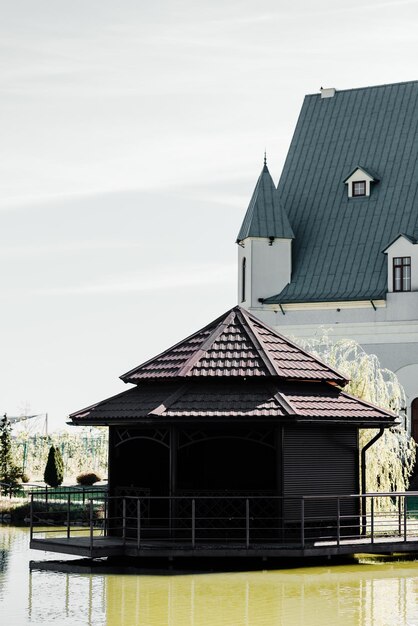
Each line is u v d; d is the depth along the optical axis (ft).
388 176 239.50
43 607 98.48
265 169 243.19
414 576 114.42
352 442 131.85
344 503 130.62
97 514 175.22
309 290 234.99
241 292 245.04
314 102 254.68
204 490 125.29
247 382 129.49
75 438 294.46
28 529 169.99
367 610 96.63
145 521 129.59
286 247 238.48
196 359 131.13
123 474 133.69
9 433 236.63
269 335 137.90
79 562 123.34
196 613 95.71
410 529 139.13
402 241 228.63
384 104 247.91
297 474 126.11
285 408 123.13
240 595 103.60
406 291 228.02
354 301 230.27
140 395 132.16
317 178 245.65
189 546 119.14
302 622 91.91
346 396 132.05
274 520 124.36
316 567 119.75
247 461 129.08
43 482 252.21
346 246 236.84
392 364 228.43
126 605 99.09
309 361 134.62
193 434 126.62
